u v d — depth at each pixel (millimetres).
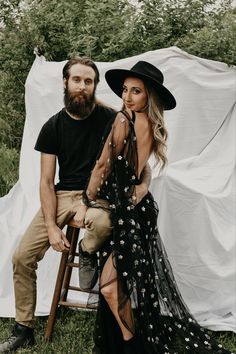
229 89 4695
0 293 4465
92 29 6273
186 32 6109
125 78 3562
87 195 3590
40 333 4059
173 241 4332
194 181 4410
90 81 3766
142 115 3467
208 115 4695
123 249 3438
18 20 7184
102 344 3629
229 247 4352
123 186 3445
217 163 4637
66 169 3914
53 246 3754
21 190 5094
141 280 3473
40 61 5277
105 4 6352
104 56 6066
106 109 3898
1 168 6754
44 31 6898
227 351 3678
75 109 3746
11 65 7012
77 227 3855
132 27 5980
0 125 7309
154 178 4223
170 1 6133
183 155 4680
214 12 6152
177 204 4285
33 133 5133
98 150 3838
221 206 4395
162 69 4695
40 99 5066
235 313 4312
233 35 5531
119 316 3416
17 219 4797
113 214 3467
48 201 3822
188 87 4676
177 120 4660
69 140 3828
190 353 3672
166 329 3662
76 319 4242
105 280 3494
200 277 4328
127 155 3434
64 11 6844
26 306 3881
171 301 3709
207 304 4336
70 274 4141
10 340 3848
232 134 4742
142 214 3615
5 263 4504
